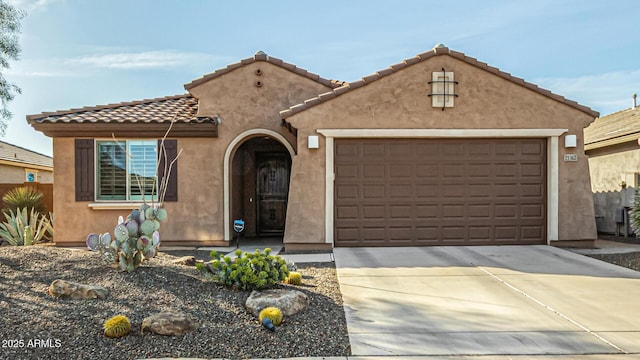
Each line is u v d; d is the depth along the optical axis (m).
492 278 7.95
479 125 11.05
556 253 10.09
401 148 11.20
